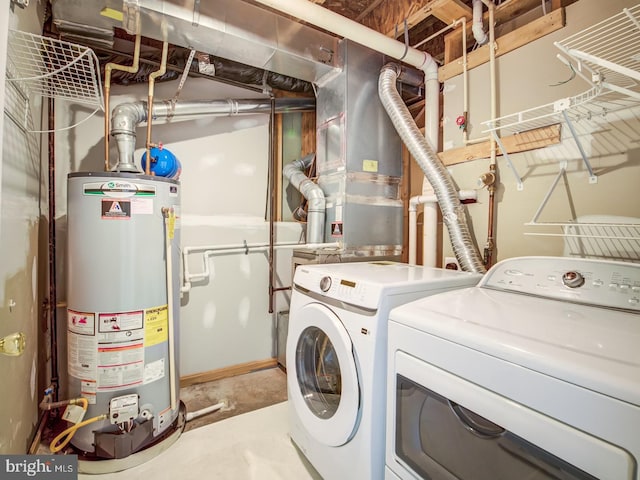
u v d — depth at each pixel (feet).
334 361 4.86
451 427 3.00
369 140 7.79
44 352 6.26
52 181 6.12
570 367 2.14
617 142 4.52
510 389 2.44
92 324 5.13
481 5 6.30
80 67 4.93
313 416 4.79
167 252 5.71
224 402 7.11
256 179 9.14
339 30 6.22
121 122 6.06
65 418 5.00
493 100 6.04
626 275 3.55
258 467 5.19
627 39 4.47
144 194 5.39
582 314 3.28
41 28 5.55
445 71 7.03
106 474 5.00
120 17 5.35
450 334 2.91
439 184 6.33
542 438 2.24
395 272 5.10
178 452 5.52
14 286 4.37
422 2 6.59
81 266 5.15
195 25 5.60
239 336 8.73
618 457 1.90
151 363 5.50
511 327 2.85
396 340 3.53
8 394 4.18
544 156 5.33
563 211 5.09
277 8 5.65
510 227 5.81
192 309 8.09
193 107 7.45
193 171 8.21
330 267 5.59
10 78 3.95
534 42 5.50
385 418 3.88
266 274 9.12
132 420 5.28
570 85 5.03
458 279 4.75
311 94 9.30
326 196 8.09
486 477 2.68
